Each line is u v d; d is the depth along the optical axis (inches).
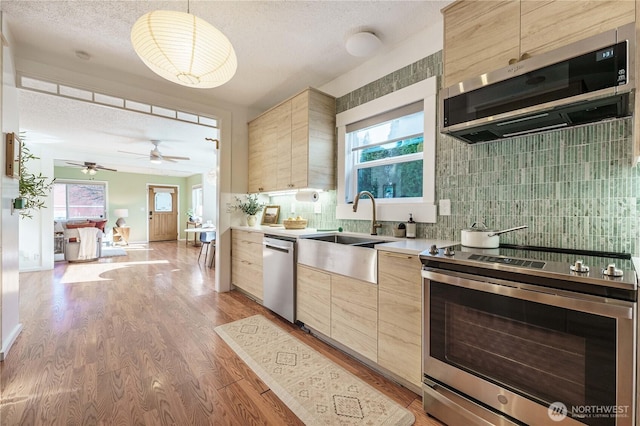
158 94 120.9
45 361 75.2
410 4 76.0
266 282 114.2
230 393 63.2
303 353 81.7
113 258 241.4
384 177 103.8
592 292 38.5
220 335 92.6
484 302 49.5
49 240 197.6
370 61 104.3
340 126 115.0
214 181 265.9
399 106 94.0
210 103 136.7
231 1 74.7
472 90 59.9
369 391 64.8
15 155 83.4
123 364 74.3
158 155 210.4
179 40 55.2
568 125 58.5
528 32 53.5
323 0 74.5
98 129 174.9
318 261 89.2
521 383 45.4
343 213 113.3
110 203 340.8
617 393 36.9
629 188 53.8
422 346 58.6
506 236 69.3
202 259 237.9
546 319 42.7
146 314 110.7
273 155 129.2
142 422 54.1
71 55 99.8
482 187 74.3
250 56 101.9
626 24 42.8
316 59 104.0
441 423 55.1
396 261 66.3
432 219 84.3
